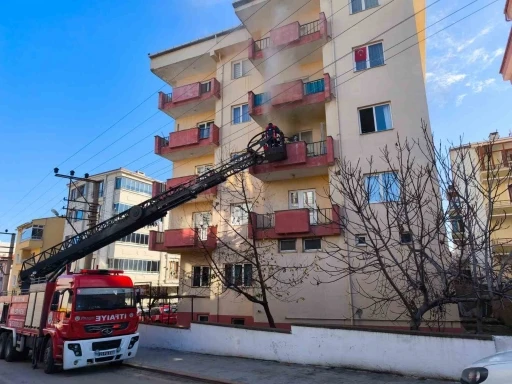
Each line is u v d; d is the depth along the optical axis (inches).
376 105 598.2
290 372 345.1
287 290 589.6
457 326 472.4
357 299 534.9
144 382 357.4
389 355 325.1
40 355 457.4
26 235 1787.6
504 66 519.8
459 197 351.3
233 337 445.1
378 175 554.9
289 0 700.0
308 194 662.5
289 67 726.5
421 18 680.4
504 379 142.3
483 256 348.2
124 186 1562.5
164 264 1665.8
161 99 849.5
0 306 635.5
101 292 450.3
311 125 697.0
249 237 617.6
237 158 583.2
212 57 816.9
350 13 650.8
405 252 487.2
